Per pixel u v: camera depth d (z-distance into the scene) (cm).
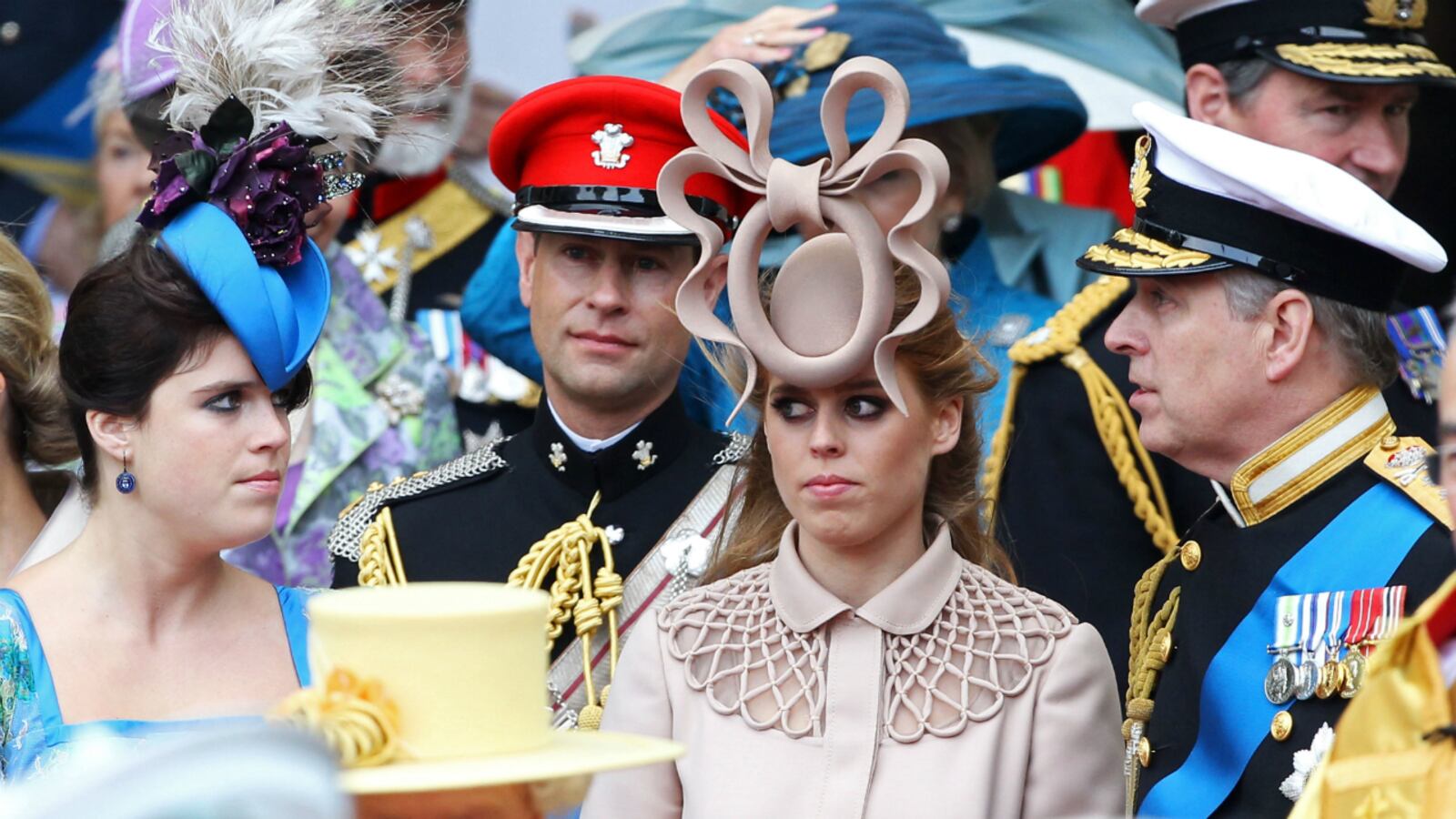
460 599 833
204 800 570
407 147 1445
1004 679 1041
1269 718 1101
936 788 1002
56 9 1944
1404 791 791
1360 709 812
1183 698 1177
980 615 1059
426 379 1769
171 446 1087
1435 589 1058
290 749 590
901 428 1039
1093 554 1438
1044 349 1493
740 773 1021
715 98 1709
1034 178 1986
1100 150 1973
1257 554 1149
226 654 1141
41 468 1421
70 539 1332
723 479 1409
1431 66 1400
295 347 1102
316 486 1648
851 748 1019
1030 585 1452
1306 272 1128
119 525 1120
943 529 1091
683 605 1095
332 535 1467
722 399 1598
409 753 801
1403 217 1148
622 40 1894
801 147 1670
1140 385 1193
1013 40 1839
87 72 1956
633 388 1372
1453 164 1670
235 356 1092
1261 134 1433
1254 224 1135
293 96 1151
